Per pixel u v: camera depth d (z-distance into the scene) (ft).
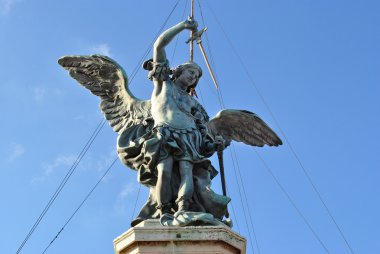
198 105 70.49
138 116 70.54
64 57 74.02
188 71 71.20
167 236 60.75
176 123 67.26
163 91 69.21
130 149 66.85
